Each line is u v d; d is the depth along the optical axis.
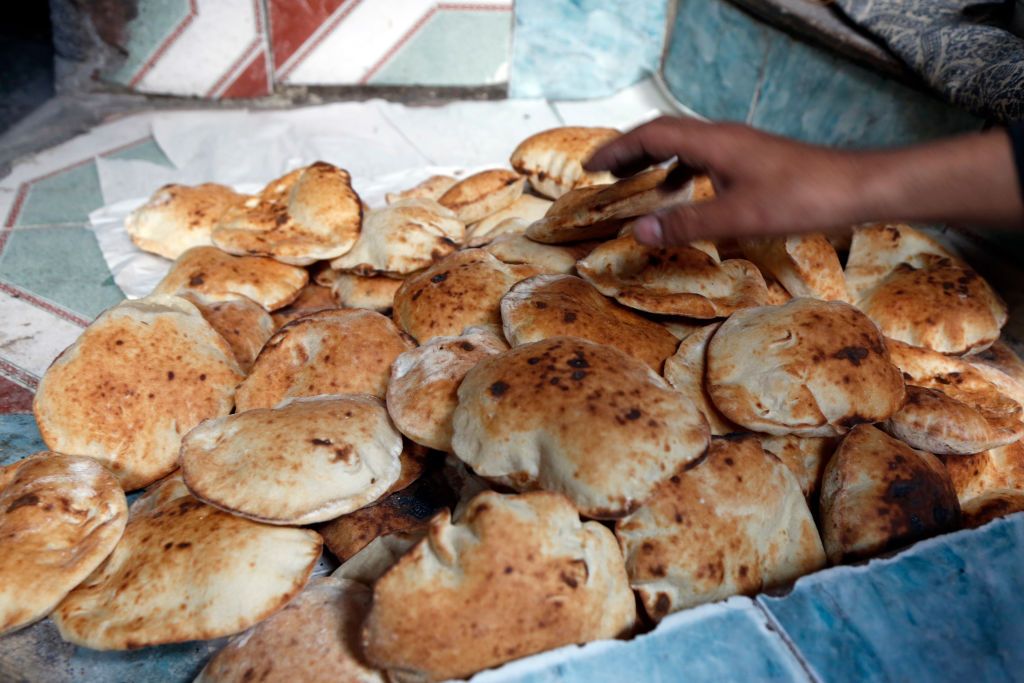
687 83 3.57
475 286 1.54
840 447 1.21
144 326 1.44
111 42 3.19
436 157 3.19
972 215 0.93
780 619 0.92
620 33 3.62
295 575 1.08
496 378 1.11
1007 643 0.93
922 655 0.90
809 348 1.21
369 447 1.23
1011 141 0.90
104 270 2.24
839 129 2.78
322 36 3.38
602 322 1.37
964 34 2.22
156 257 2.24
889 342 1.55
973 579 0.99
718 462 1.12
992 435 1.29
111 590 1.10
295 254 1.83
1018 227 0.93
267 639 1.02
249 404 1.41
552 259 1.66
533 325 1.33
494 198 2.18
